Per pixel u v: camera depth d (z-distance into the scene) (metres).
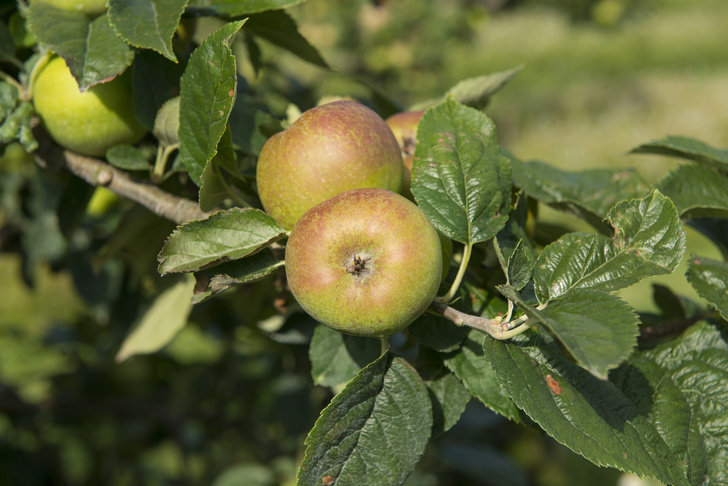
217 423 1.40
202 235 0.53
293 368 0.92
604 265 0.53
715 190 0.63
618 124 5.38
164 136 0.62
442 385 0.56
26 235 1.08
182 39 0.65
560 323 0.49
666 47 6.97
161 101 0.63
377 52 2.32
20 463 1.42
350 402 0.53
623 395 0.54
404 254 0.50
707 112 5.30
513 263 0.52
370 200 0.51
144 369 1.44
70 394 1.38
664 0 8.45
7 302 1.91
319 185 0.53
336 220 0.50
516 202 0.58
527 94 6.07
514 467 1.21
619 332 0.48
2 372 1.62
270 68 1.07
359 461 0.53
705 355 0.58
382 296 0.50
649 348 0.58
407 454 0.53
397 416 0.53
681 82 5.93
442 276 0.54
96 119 0.62
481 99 0.68
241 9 0.62
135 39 0.56
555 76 6.70
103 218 1.01
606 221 0.54
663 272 0.52
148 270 0.74
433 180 0.55
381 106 0.78
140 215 0.69
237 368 1.42
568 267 0.54
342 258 0.50
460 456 1.20
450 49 2.45
